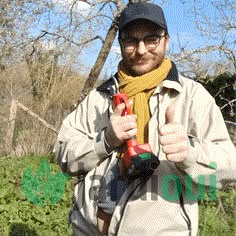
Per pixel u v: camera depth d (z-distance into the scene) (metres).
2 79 12.91
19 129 11.52
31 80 13.02
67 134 2.87
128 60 2.72
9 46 12.52
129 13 2.66
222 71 9.20
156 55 2.68
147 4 2.68
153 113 2.65
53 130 11.06
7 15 12.14
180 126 2.38
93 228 2.78
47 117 11.83
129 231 2.60
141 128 2.65
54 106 12.67
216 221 6.19
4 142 11.24
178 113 2.63
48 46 12.82
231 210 6.61
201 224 6.11
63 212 6.54
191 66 8.80
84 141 2.71
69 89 12.82
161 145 2.41
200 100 2.64
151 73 2.66
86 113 2.89
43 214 6.45
